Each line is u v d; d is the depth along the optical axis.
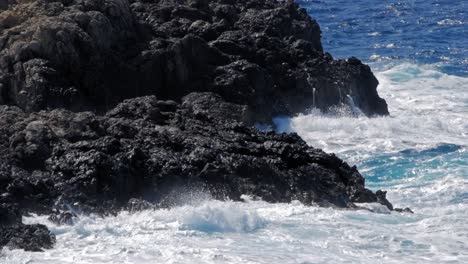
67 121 88.00
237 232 76.00
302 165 89.81
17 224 72.81
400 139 113.25
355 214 82.56
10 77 97.62
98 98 102.31
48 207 77.50
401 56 168.38
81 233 73.50
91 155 81.81
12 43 101.06
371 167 102.44
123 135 87.56
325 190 87.25
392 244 75.50
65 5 110.19
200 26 118.75
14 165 81.94
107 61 105.69
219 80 111.00
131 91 106.31
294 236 75.62
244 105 108.50
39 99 95.62
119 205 79.88
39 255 68.75
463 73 157.38
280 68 119.69
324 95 120.81
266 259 69.69
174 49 109.69
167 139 88.00
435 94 141.25
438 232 79.44
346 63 126.19
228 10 125.81
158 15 119.06
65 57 101.50
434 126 120.00
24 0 110.19
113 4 109.88
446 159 105.38
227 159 85.94
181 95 109.50
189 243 72.31
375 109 126.50
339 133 114.56
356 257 72.00
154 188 82.06
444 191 94.25
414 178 98.88
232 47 116.81
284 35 130.75
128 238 72.94
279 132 112.81
